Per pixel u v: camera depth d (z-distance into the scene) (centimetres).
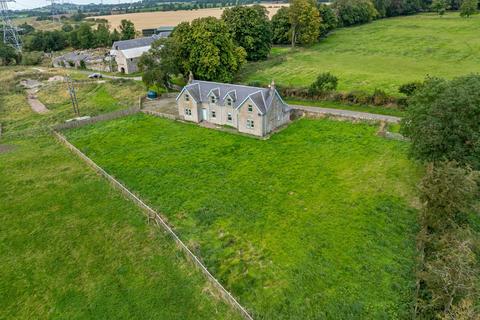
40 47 13338
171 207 3225
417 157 3112
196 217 3064
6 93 7738
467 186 2231
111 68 9519
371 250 2567
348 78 6681
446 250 2092
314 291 2256
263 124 4578
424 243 2406
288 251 2616
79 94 7362
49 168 4112
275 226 2903
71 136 5000
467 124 2794
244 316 2088
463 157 2788
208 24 6575
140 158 4219
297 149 4228
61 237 2925
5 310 2283
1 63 11112
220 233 2855
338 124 4866
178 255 2628
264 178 3641
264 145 4391
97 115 5847
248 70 7856
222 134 4812
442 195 2267
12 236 2969
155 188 3553
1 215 3250
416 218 2856
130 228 2981
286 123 5062
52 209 3312
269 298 2228
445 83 3114
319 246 2642
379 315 2059
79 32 13075
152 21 19362
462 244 1989
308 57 8956
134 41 9756
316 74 7206
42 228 3052
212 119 5222
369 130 4578
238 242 2739
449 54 7869
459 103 2791
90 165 4119
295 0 9794
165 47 6562
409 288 2214
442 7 13238
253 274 2425
